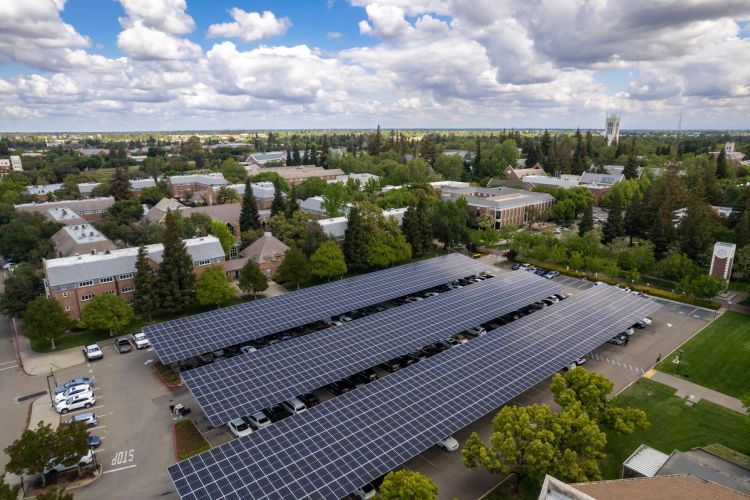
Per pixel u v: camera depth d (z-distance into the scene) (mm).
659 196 151500
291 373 67375
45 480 53375
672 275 119375
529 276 110750
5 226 131625
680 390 73062
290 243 129125
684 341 89562
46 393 71250
